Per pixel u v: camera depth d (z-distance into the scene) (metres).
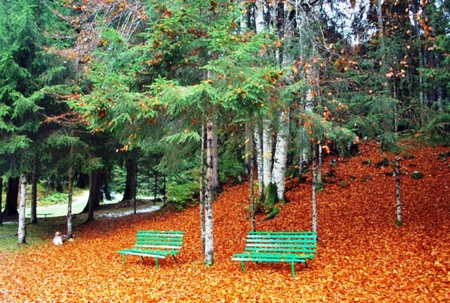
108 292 6.81
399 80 10.35
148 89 8.71
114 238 13.48
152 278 7.63
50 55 12.82
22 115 12.02
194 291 6.57
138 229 15.01
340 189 14.36
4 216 23.41
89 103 6.78
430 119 8.77
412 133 9.62
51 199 35.22
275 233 8.23
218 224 13.59
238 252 9.43
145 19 10.13
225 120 8.57
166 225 14.96
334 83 9.45
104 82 6.64
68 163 14.02
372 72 9.71
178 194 17.80
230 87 6.53
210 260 8.34
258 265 8.11
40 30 12.66
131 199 27.20
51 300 6.50
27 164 13.05
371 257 7.82
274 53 10.59
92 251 11.27
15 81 11.92
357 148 18.64
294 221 11.80
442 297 5.49
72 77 13.12
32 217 19.33
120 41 7.76
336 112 9.41
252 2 9.90
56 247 12.37
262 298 5.98
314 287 6.33
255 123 8.39
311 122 8.25
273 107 7.75
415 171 14.31
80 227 17.45
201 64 8.56
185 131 7.27
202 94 6.66
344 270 7.17
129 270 8.49
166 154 11.12
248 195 16.73
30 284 7.66
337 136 10.12
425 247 7.93
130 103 6.65
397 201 9.96
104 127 7.96
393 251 8.01
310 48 9.77
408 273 6.64
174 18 7.30
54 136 12.62
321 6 14.51
